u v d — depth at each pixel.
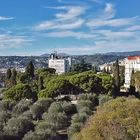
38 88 146.38
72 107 93.75
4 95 128.88
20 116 83.12
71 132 71.75
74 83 136.88
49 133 68.19
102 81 137.12
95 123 45.31
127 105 48.53
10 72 195.38
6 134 69.75
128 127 44.53
